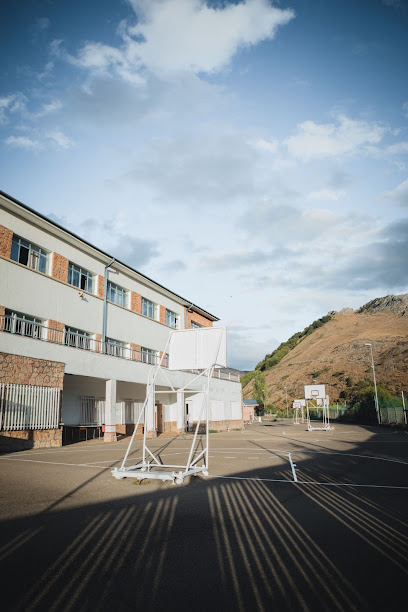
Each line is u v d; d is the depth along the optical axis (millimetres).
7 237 20453
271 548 5234
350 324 142375
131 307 30578
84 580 4184
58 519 6301
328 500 8141
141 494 8383
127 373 24375
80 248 25344
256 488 9281
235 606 3707
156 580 4230
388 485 9953
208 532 5875
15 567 4438
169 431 33094
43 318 22172
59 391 18656
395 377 80125
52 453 15375
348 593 3990
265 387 105250
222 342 11297
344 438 28328
